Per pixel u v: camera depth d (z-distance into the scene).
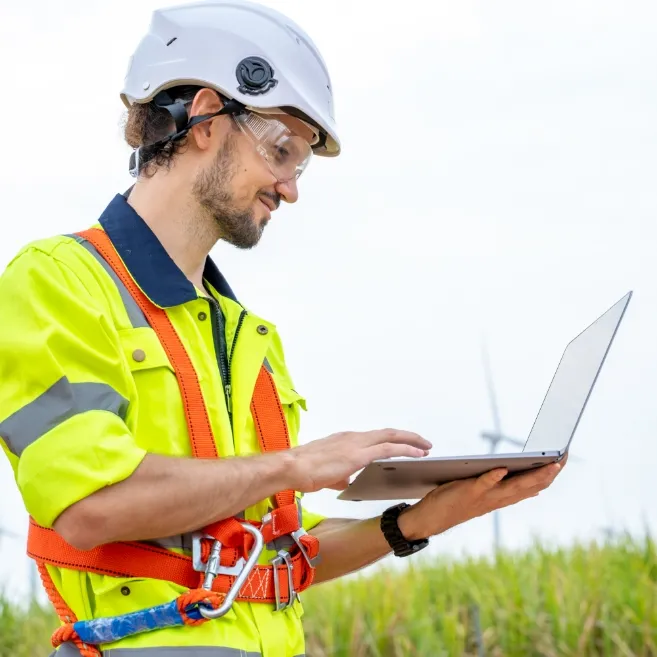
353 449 2.45
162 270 2.57
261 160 2.67
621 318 2.65
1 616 7.16
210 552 2.39
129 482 2.26
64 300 2.41
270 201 2.72
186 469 2.30
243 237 2.71
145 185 2.71
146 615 2.32
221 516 2.34
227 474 2.33
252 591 2.51
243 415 2.61
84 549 2.28
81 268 2.49
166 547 2.40
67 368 2.36
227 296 2.82
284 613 2.61
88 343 2.40
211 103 2.66
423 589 6.80
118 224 2.61
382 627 6.52
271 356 2.91
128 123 2.80
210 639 2.36
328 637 6.53
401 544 2.85
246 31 2.71
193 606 2.32
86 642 2.38
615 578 6.40
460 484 2.71
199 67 2.68
